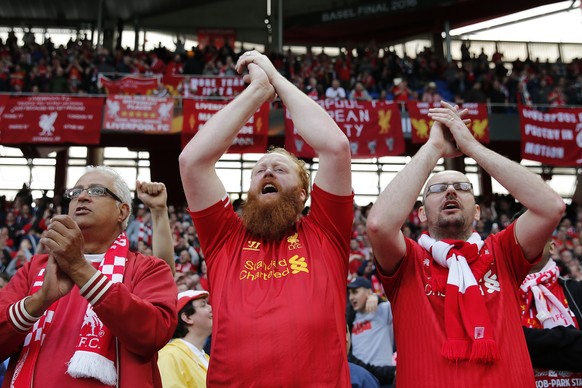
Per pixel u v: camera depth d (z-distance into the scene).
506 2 21.55
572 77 19.47
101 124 13.85
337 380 2.34
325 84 17.11
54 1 22.06
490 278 2.80
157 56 18.91
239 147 13.45
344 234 2.74
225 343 2.42
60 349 2.47
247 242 2.75
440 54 22.34
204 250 2.79
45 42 19.39
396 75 18.73
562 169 20.52
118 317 2.38
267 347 2.35
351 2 22.69
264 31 23.53
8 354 2.47
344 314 2.58
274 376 2.30
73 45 19.55
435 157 2.95
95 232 2.83
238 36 23.48
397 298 2.85
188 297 3.93
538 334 3.03
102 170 2.97
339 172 2.73
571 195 20.31
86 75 16.83
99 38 21.38
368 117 13.88
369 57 19.52
